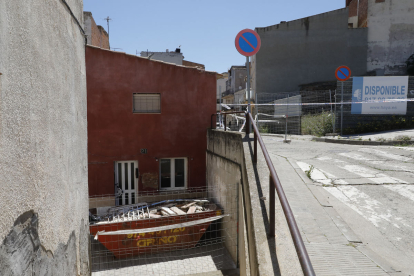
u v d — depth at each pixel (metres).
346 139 11.45
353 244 3.45
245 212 5.09
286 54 26.41
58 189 2.69
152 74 11.48
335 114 13.70
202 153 11.91
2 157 1.63
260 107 20.91
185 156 11.82
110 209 10.48
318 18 26.25
